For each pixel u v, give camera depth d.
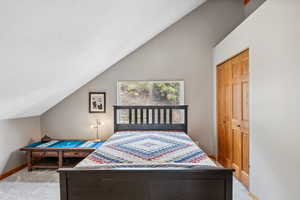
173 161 1.94
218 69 4.12
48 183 3.13
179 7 3.73
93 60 3.32
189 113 4.46
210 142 4.44
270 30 2.24
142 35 3.82
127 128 4.05
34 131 4.32
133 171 1.58
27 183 3.13
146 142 2.83
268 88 2.28
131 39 3.61
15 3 1.35
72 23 1.95
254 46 2.58
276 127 2.14
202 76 4.45
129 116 4.10
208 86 4.44
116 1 2.09
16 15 1.45
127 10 2.45
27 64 2.16
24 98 2.99
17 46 1.79
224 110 3.79
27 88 2.73
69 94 4.42
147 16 3.10
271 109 2.23
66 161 3.92
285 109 2.00
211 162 1.89
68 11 1.74
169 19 4.00
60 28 1.90
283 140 2.04
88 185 1.59
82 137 4.52
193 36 4.46
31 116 4.15
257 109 2.52
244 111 2.98
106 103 4.51
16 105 3.07
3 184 3.10
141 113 4.09
